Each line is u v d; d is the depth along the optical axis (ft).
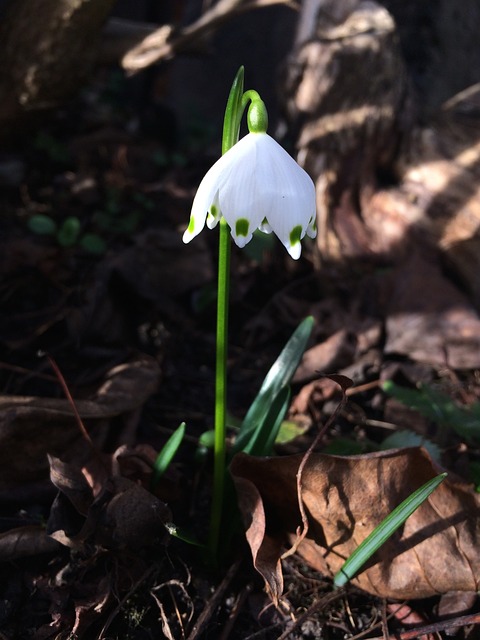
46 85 0.64
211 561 0.41
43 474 0.43
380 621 0.40
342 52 0.65
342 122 0.66
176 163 0.83
